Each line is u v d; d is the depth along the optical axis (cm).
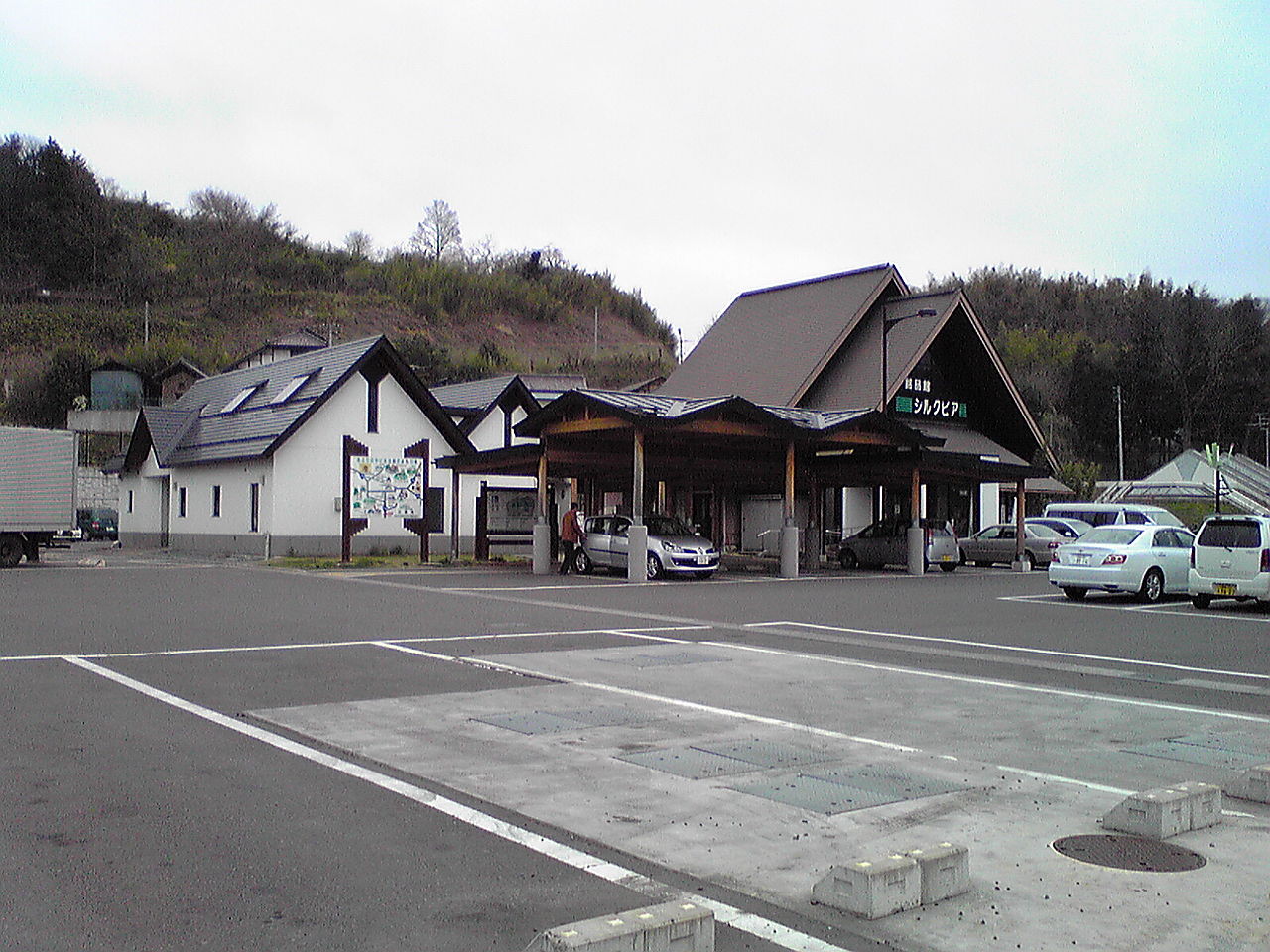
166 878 567
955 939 505
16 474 3266
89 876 568
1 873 571
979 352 4356
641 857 614
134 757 822
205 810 687
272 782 756
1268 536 2103
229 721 960
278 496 3691
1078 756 873
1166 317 10406
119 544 4925
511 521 4219
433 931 503
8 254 10712
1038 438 4525
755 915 532
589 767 814
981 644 1596
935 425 4384
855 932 513
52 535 3375
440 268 12694
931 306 4159
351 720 970
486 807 706
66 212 11238
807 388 4028
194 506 4219
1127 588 2302
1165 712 1065
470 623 1769
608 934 445
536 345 11962
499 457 3294
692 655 1418
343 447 3331
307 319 10638
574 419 2995
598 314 13538
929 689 1180
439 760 829
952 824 682
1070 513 4128
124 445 6688
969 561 3888
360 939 493
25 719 957
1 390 7844
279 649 1430
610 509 4697
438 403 4006
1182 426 10012
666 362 11431
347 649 1438
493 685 1170
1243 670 1352
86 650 1401
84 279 11012
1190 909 540
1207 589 2159
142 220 12475
